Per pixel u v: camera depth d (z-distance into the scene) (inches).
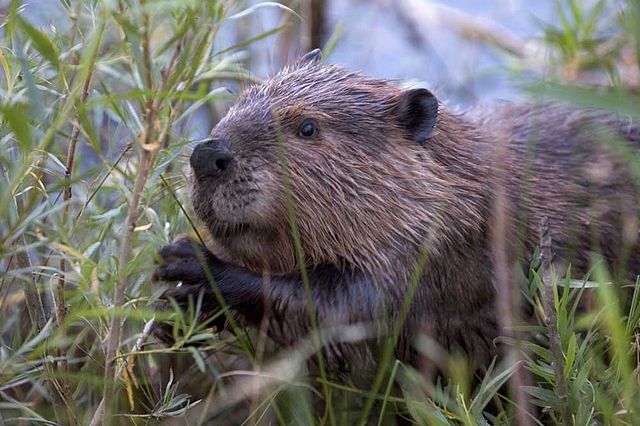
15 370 245.0
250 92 308.0
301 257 271.0
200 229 310.8
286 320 288.5
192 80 253.6
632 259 332.2
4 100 239.1
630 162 276.4
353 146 294.4
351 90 303.7
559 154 338.3
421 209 295.0
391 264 291.1
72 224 271.9
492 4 541.3
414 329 298.5
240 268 288.0
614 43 430.9
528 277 310.3
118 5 249.6
